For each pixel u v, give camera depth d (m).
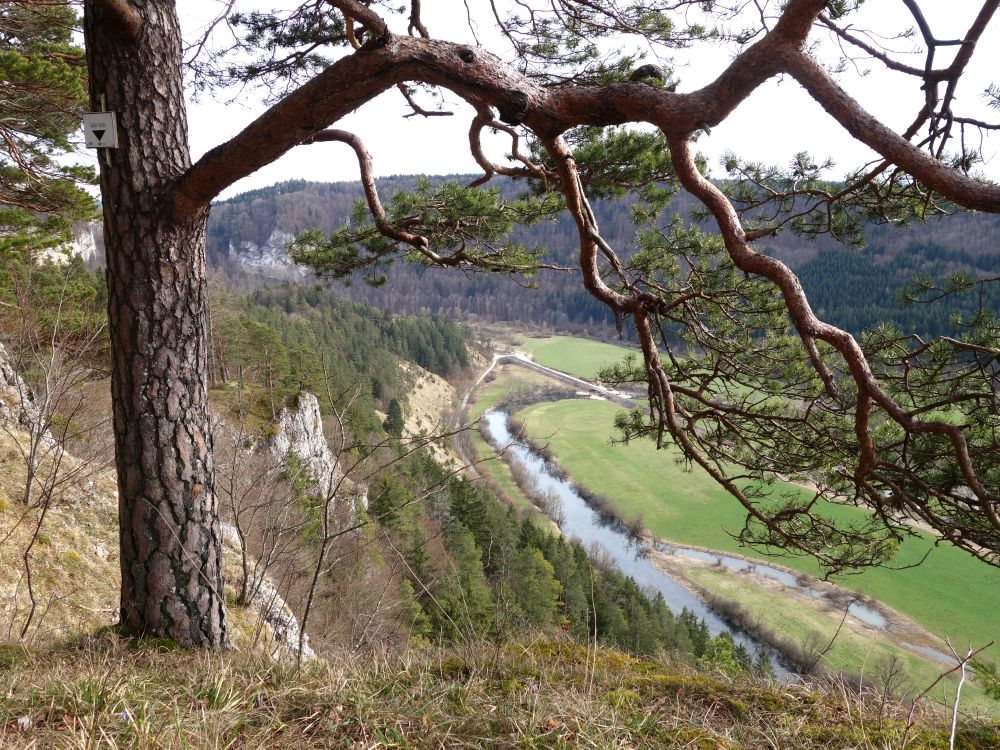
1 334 8.36
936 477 3.12
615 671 2.83
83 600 5.28
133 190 2.90
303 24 4.60
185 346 3.09
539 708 2.23
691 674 2.94
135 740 1.83
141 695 2.18
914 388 3.32
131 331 3.00
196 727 1.96
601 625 20.25
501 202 5.09
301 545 5.65
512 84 2.44
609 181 4.89
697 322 4.11
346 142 3.65
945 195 1.91
